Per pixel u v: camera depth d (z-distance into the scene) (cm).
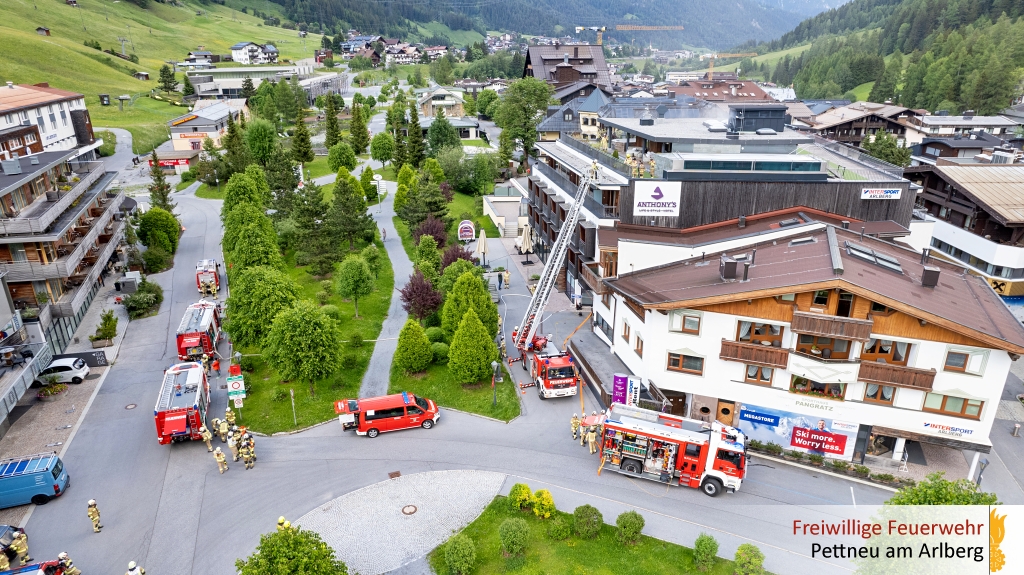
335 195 7069
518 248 7225
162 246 6712
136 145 12131
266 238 5453
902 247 3797
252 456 3334
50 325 4450
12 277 4375
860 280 3055
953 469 3341
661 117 6031
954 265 3734
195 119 11906
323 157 12006
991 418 3002
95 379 4288
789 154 4556
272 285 4444
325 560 2134
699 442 3038
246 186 6725
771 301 3188
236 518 2944
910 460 3406
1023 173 6022
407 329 4231
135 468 3328
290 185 7844
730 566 2614
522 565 2614
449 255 5922
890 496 3109
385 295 5909
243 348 4722
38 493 3006
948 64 18275
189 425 3450
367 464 3366
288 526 2186
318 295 5741
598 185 4631
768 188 4156
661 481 3184
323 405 3944
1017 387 4341
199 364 3950
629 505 3019
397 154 10712
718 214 4225
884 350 3150
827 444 3325
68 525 2891
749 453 3447
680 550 2708
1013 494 3197
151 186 7519
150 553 2722
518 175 11269
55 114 7400
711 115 6066
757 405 3422
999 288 5388
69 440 3569
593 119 10375
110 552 2725
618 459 3228
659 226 4278
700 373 3522
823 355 3203
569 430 3675
